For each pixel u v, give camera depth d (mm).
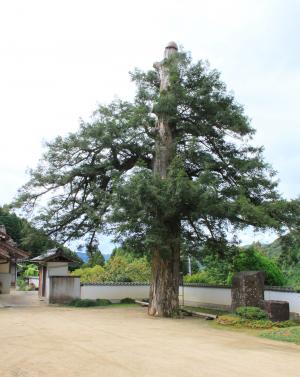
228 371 8070
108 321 15711
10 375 7305
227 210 16016
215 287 22234
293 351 10500
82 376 7348
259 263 20109
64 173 19906
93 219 18969
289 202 16797
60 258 25062
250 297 16109
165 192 15516
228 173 18688
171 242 16938
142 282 26547
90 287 24953
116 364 8328
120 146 19250
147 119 19000
